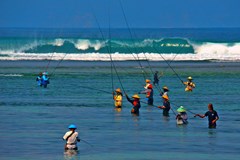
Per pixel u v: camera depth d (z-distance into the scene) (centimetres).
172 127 8112
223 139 7325
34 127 8025
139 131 7800
